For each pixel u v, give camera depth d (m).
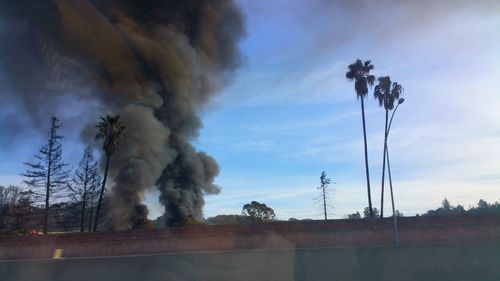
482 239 32.03
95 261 25.23
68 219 65.38
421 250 23.97
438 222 32.97
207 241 32.84
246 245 32.69
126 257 26.52
